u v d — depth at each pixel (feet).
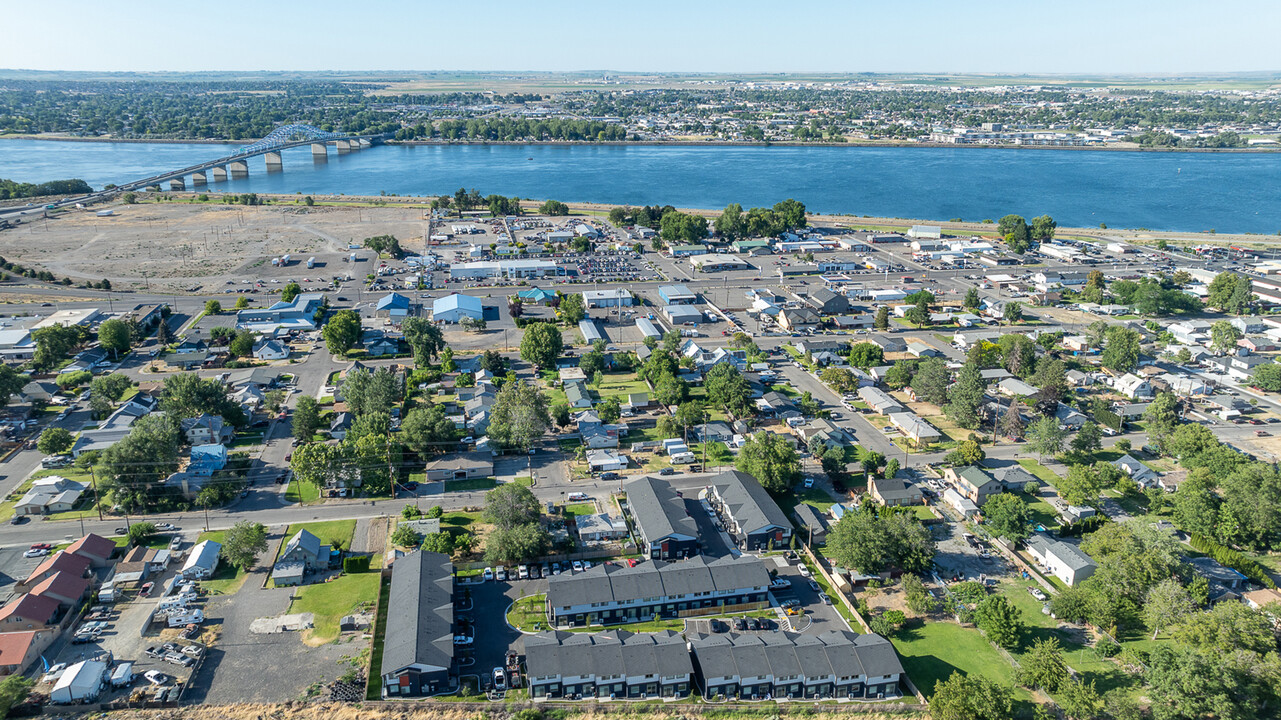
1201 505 431.02
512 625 366.84
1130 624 371.76
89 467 498.28
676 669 330.75
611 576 379.76
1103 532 409.28
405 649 330.75
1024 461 526.98
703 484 499.92
